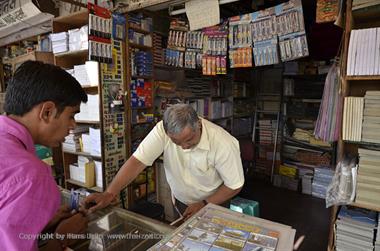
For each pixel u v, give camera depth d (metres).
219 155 1.28
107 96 2.30
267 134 4.16
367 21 1.66
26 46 3.54
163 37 2.93
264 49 2.14
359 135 1.46
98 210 1.02
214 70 2.40
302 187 3.53
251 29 2.20
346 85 1.47
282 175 3.77
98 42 2.13
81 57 2.78
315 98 3.56
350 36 1.42
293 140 3.77
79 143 2.65
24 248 0.56
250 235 0.72
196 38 2.49
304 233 2.51
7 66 3.69
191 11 2.29
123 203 2.45
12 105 0.67
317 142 3.52
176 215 2.66
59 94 0.68
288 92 3.79
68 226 0.84
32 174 0.58
